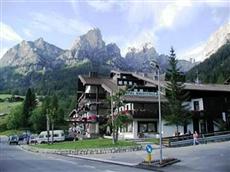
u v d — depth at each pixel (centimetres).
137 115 6284
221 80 13425
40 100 18388
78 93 9338
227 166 2778
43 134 7775
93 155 4350
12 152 5275
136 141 5509
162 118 6369
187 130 6625
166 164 2928
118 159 3662
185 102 6962
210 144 4788
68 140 7731
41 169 2719
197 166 2836
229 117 6900
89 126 7850
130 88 6800
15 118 13362
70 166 2964
